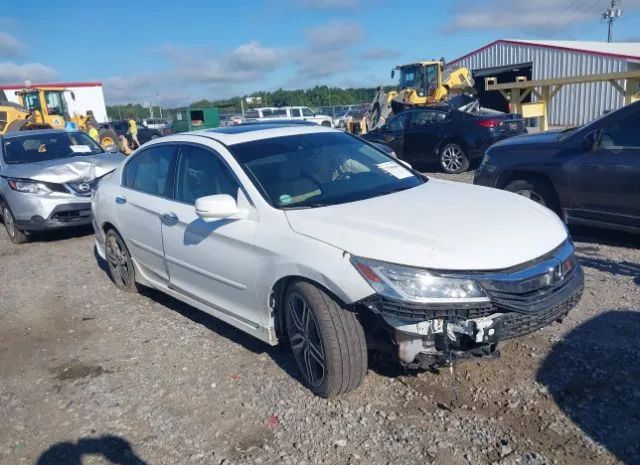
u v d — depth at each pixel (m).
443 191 4.23
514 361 3.86
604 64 27.41
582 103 28.66
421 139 13.77
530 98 17.75
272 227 3.74
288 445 3.22
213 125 33.12
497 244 3.28
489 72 32.38
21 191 8.44
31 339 5.00
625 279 5.25
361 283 3.19
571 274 3.53
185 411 3.65
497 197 4.09
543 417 3.27
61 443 3.43
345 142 4.86
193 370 4.16
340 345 3.35
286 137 4.65
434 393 3.58
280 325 3.87
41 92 23.69
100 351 4.62
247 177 4.07
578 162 6.22
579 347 3.98
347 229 3.45
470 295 3.08
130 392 3.93
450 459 3.00
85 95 40.84
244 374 4.03
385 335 3.30
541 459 2.94
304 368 3.71
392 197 4.04
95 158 9.14
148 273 5.35
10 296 6.25
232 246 4.00
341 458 3.08
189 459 3.18
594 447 3.00
